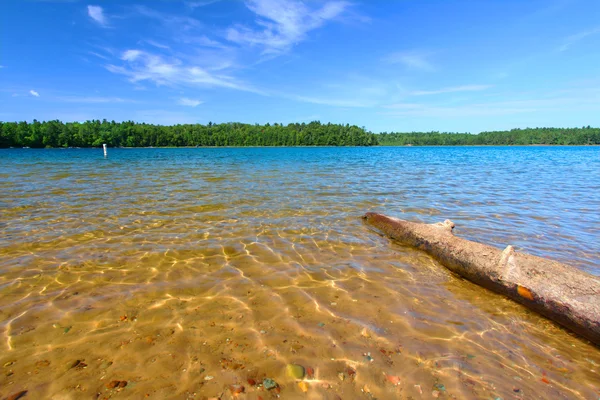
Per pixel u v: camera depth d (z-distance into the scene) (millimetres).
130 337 2863
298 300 3625
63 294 3656
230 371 2455
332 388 2312
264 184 13633
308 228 6680
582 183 14281
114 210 8125
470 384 2391
